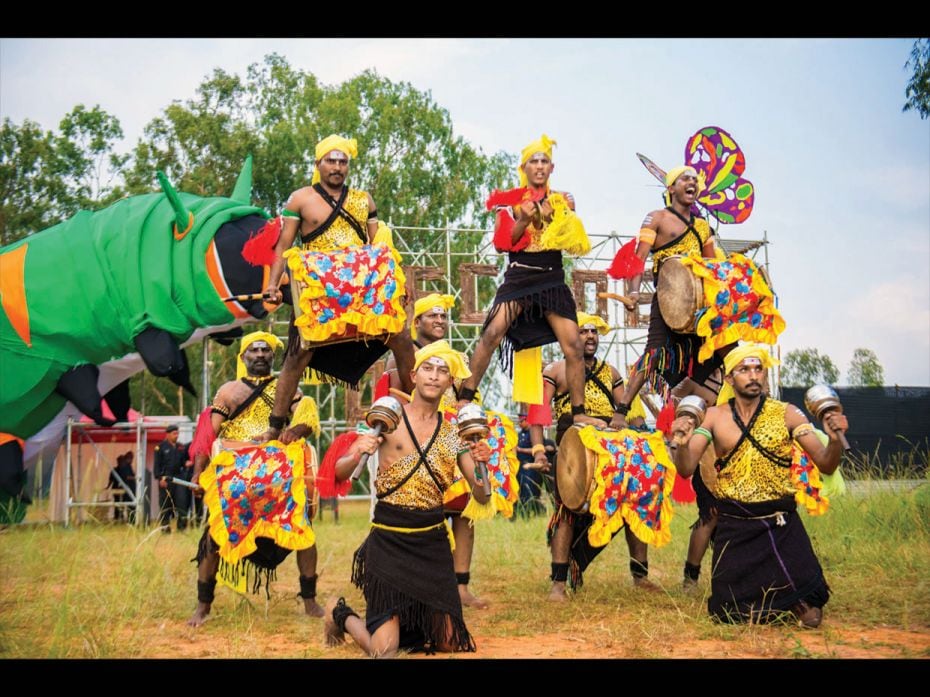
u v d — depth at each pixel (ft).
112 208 51.03
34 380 49.03
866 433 59.98
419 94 107.14
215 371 93.20
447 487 16.60
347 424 53.72
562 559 23.13
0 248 52.24
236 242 47.42
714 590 19.36
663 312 23.41
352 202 20.52
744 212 25.46
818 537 29.17
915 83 39.86
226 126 97.45
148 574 25.50
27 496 50.98
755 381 19.35
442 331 24.58
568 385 23.35
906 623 18.26
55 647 16.17
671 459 23.84
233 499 20.52
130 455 58.85
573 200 23.02
